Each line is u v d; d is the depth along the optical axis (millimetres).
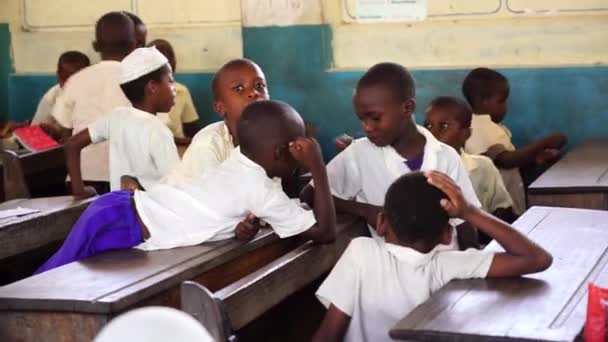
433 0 6055
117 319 1399
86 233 3180
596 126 5871
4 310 2672
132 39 5465
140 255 3096
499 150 5297
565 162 4805
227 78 3660
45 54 6934
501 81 5461
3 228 3699
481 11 5980
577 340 2154
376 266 2617
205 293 2398
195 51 6598
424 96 6117
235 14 6484
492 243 2914
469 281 2568
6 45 6980
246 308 2664
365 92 3232
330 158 6340
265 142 3127
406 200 2555
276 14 6281
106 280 2795
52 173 5359
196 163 3562
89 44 6848
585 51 5859
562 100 5902
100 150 5160
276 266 2881
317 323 3811
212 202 3189
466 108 4344
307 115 6328
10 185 4773
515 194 5344
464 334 2148
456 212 2561
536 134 5969
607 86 5824
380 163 3389
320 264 3246
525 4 5902
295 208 3158
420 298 2588
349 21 6207
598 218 3320
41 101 6457
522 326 2189
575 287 2496
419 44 6117
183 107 6352
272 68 6336
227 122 3711
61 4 6848
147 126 4105
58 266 3184
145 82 4223
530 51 5941
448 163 3318
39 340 2670
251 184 3139
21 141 5281
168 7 6609
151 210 3232
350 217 3539
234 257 3129
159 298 2789
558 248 2926
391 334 2209
